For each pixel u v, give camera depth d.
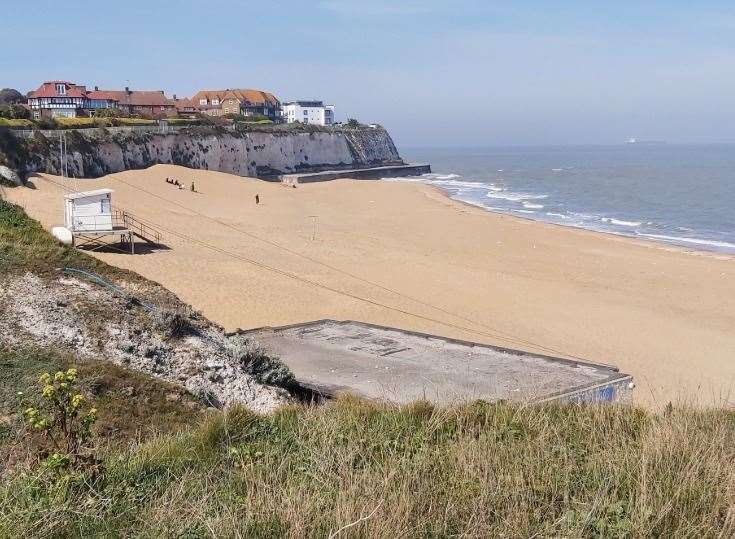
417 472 6.32
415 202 73.12
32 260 15.66
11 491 6.29
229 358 14.56
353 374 16.27
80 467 6.69
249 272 34.94
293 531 5.15
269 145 102.69
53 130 68.81
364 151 131.38
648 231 58.56
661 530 5.27
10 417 10.01
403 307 30.70
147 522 5.47
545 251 46.12
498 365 17.14
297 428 8.23
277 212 60.50
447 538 5.18
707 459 6.46
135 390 11.91
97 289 15.34
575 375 16.44
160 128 85.75
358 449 7.18
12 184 50.81
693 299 34.78
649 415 8.87
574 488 6.05
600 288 36.41
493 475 6.19
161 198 59.88
